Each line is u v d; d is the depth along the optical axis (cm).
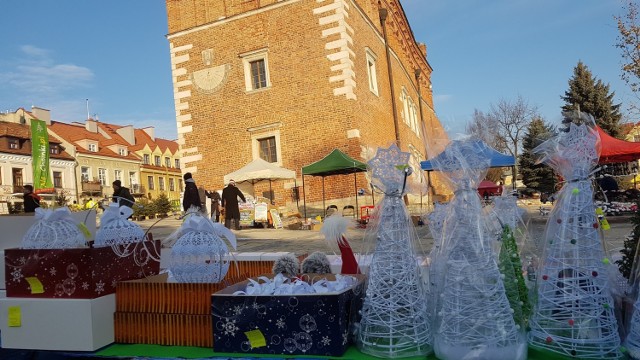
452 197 248
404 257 243
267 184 1858
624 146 1227
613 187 1084
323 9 1792
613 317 223
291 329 237
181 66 1997
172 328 265
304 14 1819
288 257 332
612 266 254
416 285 242
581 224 232
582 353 217
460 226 233
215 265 287
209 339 258
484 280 221
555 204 249
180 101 1992
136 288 276
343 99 1764
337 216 336
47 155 4428
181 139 1989
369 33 2155
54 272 275
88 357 265
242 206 1602
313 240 1069
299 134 1814
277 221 1563
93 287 268
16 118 4978
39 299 275
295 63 1828
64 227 311
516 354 212
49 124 5369
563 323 223
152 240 336
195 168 1959
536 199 1661
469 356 212
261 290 255
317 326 233
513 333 215
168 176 6681
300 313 236
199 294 263
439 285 244
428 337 237
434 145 248
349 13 1859
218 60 1942
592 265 226
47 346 271
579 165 239
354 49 1877
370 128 1959
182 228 292
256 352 241
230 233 311
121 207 318
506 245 254
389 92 2425
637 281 228
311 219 1568
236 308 244
